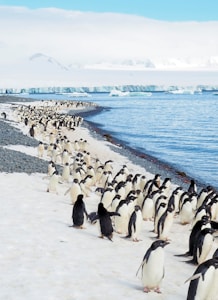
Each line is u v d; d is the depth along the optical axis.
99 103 152.25
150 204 17.50
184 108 124.69
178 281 11.16
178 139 59.34
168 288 10.57
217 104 144.12
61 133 52.19
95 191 21.83
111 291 10.10
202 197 19.92
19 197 19.08
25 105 104.88
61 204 18.59
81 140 42.28
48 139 46.09
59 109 104.44
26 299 9.34
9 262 11.41
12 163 26.39
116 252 13.12
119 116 95.62
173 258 13.25
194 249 12.65
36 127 46.09
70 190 19.09
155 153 47.09
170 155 45.97
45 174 25.39
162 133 66.06
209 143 55.56
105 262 12.09
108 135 57.53
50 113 77.88
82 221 15.15
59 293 9.76
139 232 14.65
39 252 12.34
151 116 96.62
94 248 13.27
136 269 11.74
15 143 37.25
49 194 20.36
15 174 24.12
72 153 38.22
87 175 23.11
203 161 42.69
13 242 12.97
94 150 42.41
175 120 87.81
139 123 81.06
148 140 57.88
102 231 14.30
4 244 12.70
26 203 18.08
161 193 18.69
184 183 31.62
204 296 8.83
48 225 15.23
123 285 10.53
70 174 27.05
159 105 139.62
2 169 24.59
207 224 13.13
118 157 39.72
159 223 14.99
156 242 10.13
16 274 10.63
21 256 11.90
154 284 10.12
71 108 112.44
